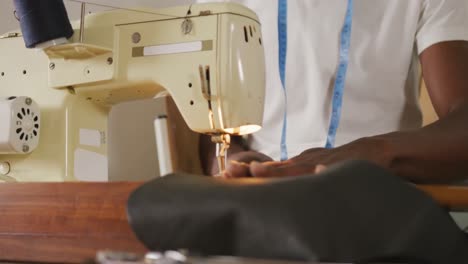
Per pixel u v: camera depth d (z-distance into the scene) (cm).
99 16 92
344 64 125
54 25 87
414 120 130
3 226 60
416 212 40
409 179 75
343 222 36
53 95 93
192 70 85
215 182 42
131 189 54
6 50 98
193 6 88
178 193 39
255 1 133
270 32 132
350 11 126
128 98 99
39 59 95
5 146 87
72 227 56
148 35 89
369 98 126
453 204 61
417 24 125
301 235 34
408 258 38
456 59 113
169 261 32
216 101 84
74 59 92
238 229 36
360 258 35
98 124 100
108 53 90
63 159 92
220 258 33
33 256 58
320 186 37
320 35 128
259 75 89
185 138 117
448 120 86
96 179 98
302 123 127
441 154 76
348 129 125
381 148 75
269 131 131
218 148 90
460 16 120
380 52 127
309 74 128
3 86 96
